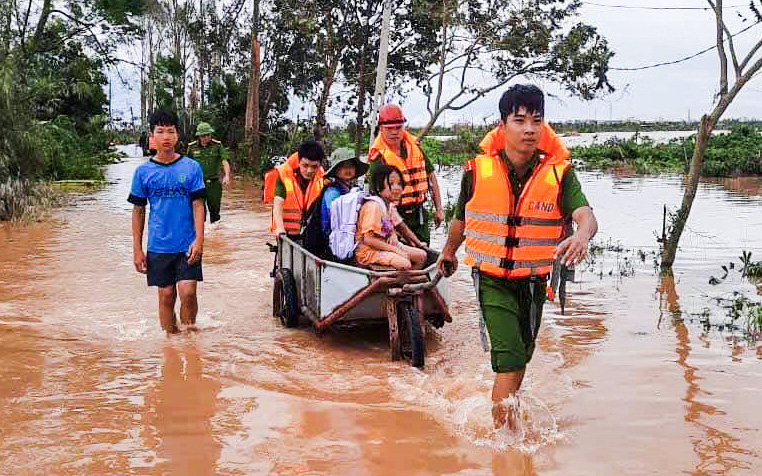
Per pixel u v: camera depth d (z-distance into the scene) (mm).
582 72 17000
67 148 27750
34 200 16672
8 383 5992
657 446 4793
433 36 20172
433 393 5762
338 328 7605
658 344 6879
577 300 8500
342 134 33344
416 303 6586
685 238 12867
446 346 7035
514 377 4922
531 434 4984
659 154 36469
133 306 8367
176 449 4809
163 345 7023
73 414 5375
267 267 10477
